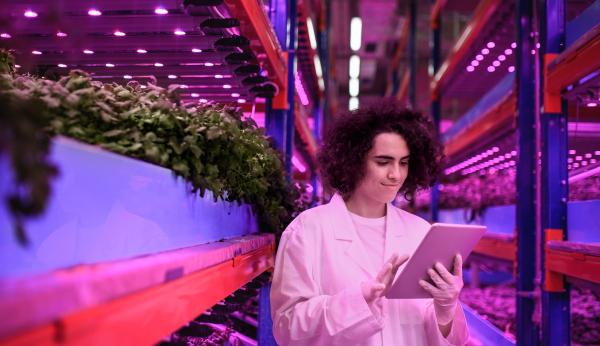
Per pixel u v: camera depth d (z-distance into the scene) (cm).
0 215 54
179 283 89
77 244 70
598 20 254
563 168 290
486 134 560
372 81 1645
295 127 471
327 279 142
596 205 251
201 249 112
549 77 289
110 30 185
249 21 205
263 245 186
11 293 46
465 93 750
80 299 56
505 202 451
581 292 354
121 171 83
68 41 76
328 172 166
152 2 167
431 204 688
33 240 60
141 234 91
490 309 472
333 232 148
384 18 1116
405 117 153
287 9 348
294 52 357
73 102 93
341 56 1359
